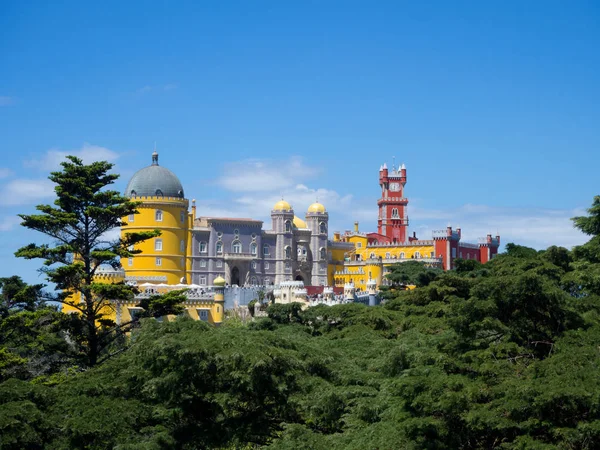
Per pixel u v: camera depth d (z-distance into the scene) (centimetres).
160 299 9362
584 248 8331
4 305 9944
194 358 6438
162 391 6500
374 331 9900
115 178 9744
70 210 9425
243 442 6306
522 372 5697
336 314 10738
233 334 7119
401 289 18925
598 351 5662
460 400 5447
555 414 5138
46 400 6569
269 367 6419
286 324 10894
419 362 6406
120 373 6988
